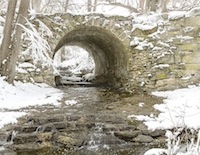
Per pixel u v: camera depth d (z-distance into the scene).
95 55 18.09
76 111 8.29
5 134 6.40
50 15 11.45
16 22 10.08
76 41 16.66
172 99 9.64
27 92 10.20
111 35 12.21
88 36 14.89
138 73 11.57
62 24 11.52
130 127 7.17
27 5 10.02
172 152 4.75
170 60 11.05
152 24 11.61
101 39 14.12
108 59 15.57
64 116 7.42
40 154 5.90
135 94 10.98
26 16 10.09
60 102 9.52
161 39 11.32
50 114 7.76
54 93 10.74
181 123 7.09
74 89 12.92
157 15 11.64
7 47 10.22
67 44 17.38
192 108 8.38
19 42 10.09
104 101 9.89
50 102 9.34
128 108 8.88
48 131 6.73
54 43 11.45
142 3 17.97
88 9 22.59
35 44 9.84
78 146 6.42
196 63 10.84
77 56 27.59
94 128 7.06
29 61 11.15
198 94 9.56
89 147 6.45
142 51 11.54
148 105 9.19
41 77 11.26
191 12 10.95
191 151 4.68
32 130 6.70
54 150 6.16
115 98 10.39
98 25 11.74
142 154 6.06
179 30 11.06
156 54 11.27
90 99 10.25
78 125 7.05
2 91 9.18
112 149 6.38
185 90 10.51
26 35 11.11
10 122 7.07
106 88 13.32
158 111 8.50
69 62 23.98
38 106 8.76
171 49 11.08
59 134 6.64
